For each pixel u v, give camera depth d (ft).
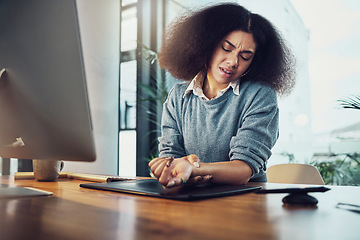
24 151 2.35
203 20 4.66
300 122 9.25
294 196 1.90
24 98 2.17
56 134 2.07
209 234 1.18
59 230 1.24
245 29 4.33
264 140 3.74
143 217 1.49
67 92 1.95
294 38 9.39
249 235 1.16
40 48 2.02
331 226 1.31
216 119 4.50
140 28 10.28
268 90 4.25
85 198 2.12
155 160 2.79
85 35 9.65
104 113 10.10
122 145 10.52
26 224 1.35
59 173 3.80
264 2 9.58
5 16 2.23
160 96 9.93
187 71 5.05
